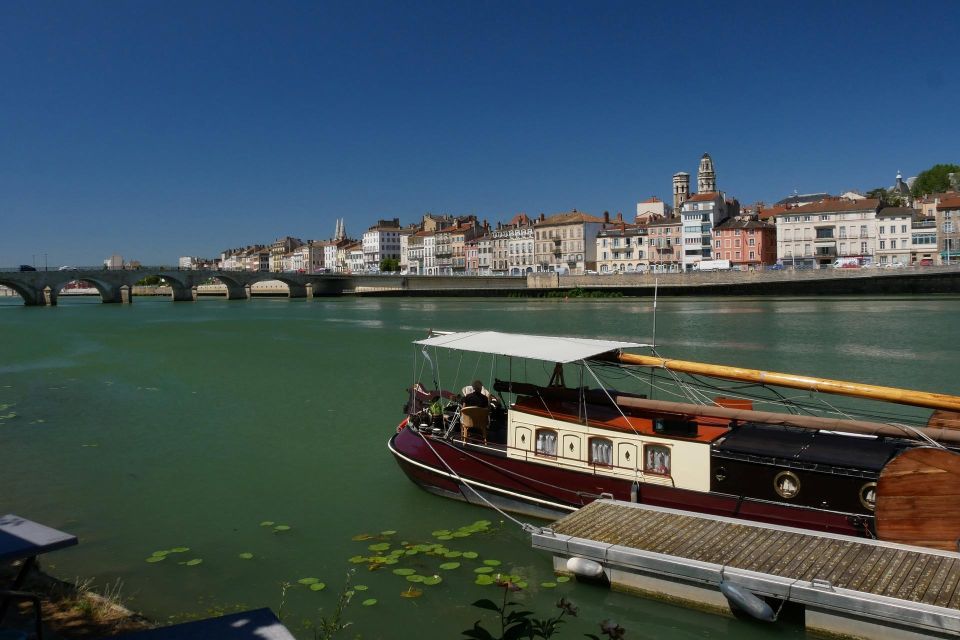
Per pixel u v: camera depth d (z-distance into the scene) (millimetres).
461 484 14422
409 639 8867
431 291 130875
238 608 9703
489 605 6324
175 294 130750
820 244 117250
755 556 9781
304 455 18297
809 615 8812
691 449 11992
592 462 13031
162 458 18047
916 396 11203
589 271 138875
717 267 118875
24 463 17562
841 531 10695
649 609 9688
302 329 60438
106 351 43906
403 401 25641
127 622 7812
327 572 11031
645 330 53500
